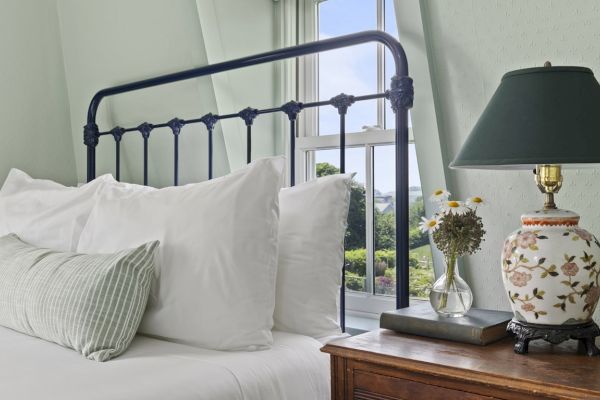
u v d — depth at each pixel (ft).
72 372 3.72
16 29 7.43
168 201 4.95
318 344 4.65
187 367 3.87
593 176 4.44
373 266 6.67
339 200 5.04
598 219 4.57
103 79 7.87
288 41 7.27
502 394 3.05
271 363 4.15
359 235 6.77
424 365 3.33
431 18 5.02
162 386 3.54
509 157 3.29
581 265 3.40
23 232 6.11
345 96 5.60
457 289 4.06
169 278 4.53
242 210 4.54
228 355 4.20
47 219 6.02
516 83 3.51
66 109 8.02
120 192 5.63
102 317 4.18
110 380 3.58
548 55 4.55
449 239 4.09
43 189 6.75
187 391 3.56
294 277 4.86
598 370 3.14
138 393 3.42
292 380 4.14
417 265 6.30
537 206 4.86
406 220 5.06
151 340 4.60
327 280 4.93
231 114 6.95
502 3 4.57
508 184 4.96
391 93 5.12
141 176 8.15
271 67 7.40
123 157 8.22
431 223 4.17
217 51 6.95
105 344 4.12
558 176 3.66
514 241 3.62
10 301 4.91
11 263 5.23
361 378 3.65
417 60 5.21
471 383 3.16
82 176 8.18
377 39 5.25
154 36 7.16
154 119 7.70
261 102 7.29
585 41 4.32
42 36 7.68
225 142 6.99
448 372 3.23
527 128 3.31
